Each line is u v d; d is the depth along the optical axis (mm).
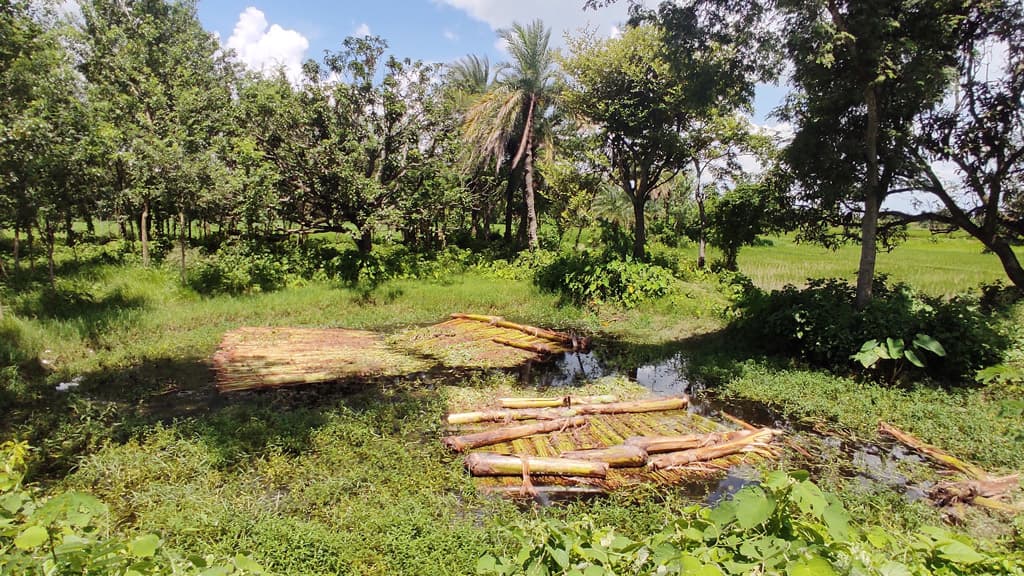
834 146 8602
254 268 12781
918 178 9102
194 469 4895
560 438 5887
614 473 5156
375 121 14914
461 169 17672
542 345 9438
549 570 2246
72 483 4605
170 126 13680
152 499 4344
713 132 15117
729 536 2223
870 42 7332
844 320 7996
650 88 14445
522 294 13578
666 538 2285
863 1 7305
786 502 2236
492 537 3969
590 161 16719
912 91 7727
